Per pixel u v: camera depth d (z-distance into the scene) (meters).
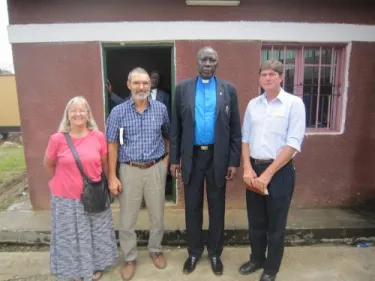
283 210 2.55
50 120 3.76
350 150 3.98
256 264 2.88
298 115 2.41
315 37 3.70
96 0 3.53
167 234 3.41
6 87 12.16
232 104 2.66
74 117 2.41
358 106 3.91
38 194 3.92
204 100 2.61
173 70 3.69
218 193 2.76
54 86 3.70
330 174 4.01
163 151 2.82
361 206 4.08
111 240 2.76
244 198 3.96
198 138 2.66
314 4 3.66
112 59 5.84
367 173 4.05
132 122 2.63
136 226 3.49
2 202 4.38
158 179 2.79
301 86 3.88
